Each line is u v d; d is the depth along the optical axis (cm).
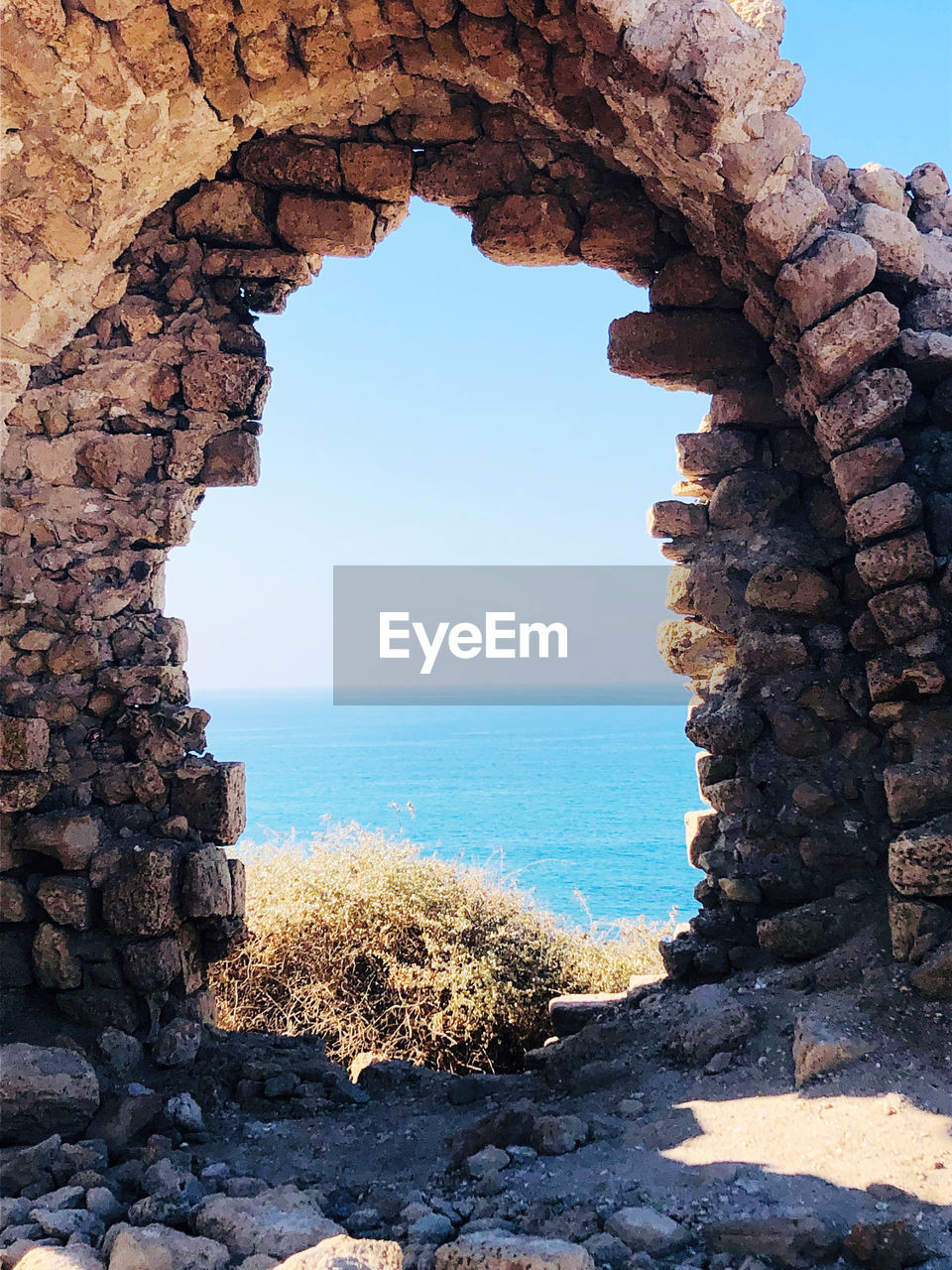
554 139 458
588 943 685
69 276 388
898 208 409
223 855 448
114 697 452
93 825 430
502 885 723
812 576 424
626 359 460
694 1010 372
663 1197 254
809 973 375
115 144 371
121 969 419
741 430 455
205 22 359
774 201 375
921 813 366
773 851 420
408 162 466
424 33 381
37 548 454
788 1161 265
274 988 624
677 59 350
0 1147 329
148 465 472
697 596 448
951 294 394
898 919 351
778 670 427
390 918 655
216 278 485
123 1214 270
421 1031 595
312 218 473
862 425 379
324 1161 322
